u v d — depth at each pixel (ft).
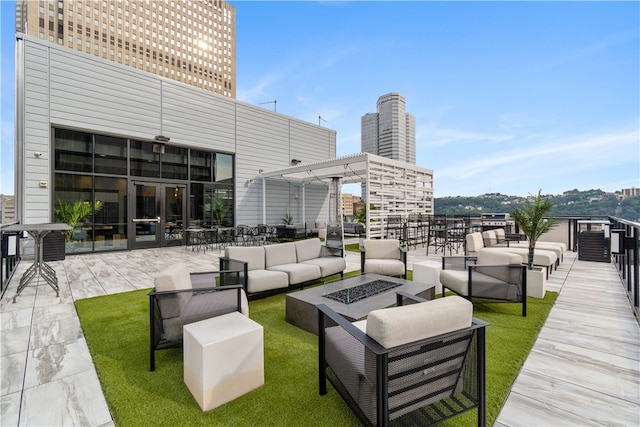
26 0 118.21
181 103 28.66
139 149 26.14
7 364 7.02
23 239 20.31
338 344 5.42
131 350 7.75
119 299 12.05
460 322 4.68
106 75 24.26
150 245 26.61
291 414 5.32
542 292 11.97
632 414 5.25
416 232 32.37
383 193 29.37
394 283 10.96
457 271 12.30
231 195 32.68
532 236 12.75
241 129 33.37
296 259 14.73
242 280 11.46
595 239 19.77
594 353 7.43
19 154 20.65
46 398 5.76
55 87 21.94
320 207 42.29
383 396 4.12
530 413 5.30
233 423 5.10
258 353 6.12
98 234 23.82
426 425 4.53
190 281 8.95
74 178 22.79
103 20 137.80
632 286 11.59
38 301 11.81
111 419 5.22
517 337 8.33
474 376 4.88
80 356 7.44
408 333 4.26
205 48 170.91
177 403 5.63
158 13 153.69
